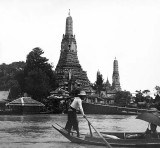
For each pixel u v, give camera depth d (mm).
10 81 114625
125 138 13789
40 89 82938
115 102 140125
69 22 136500
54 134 19875
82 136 14836
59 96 83562
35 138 17234
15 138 17250
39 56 92312
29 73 83688
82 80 127188
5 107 86562
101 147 13000
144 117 13469
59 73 125500
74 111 14680
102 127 29219
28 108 76062
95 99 123125
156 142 12836
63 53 132250
